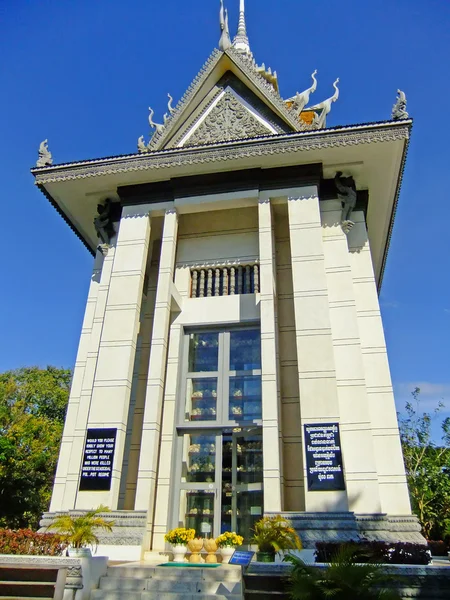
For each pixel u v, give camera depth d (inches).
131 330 561.9
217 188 617.9
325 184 629.0
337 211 613.0
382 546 343.0
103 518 463.8
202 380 587.2
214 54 675.4
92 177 633.6
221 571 354.3
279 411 515.8
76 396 587.5
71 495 497.7
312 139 579.5
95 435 510.3
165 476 533.3
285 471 510.9
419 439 1131.3
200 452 553.3
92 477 491.2
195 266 647.1
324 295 530.9
